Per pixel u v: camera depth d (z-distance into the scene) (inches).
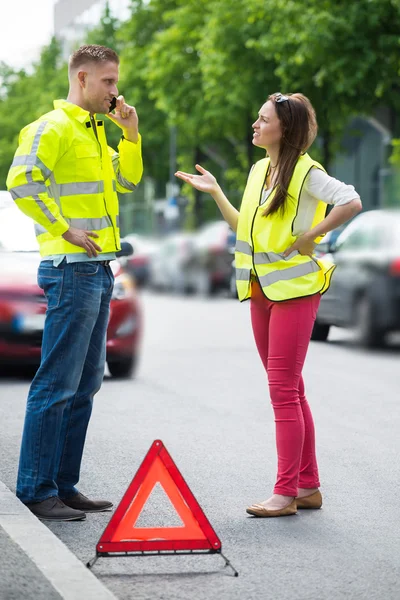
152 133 2241.6
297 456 297.3
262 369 629.6
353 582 235.3
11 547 240.2
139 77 2214.6
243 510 302.4
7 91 3336.6
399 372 620.1
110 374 593.0
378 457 377.7
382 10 1251.2
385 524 288.2
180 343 780.0
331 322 781.9
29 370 604.7
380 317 727.1
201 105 1798.7
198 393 528.4
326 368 637.3
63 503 291.3
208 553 246.1
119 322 567.5
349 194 292.0
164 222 2608.3
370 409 484.1
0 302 535.5
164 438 408.2
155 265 1628.9
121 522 244.7
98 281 289.4
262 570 244.1
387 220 746.2
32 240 576.1
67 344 286.4
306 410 305.7
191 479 339.9
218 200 314.2
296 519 293.1
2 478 334.6
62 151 280.8
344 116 1434.5
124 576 238.7
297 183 294.0
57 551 237.6
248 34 1518.2
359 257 747.4
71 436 297.3
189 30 1812.3
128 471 350.6
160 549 244.7
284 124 294.5
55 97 2755.9
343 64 1259.8
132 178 305.7
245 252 303.6
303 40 1272.1
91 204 286.7
